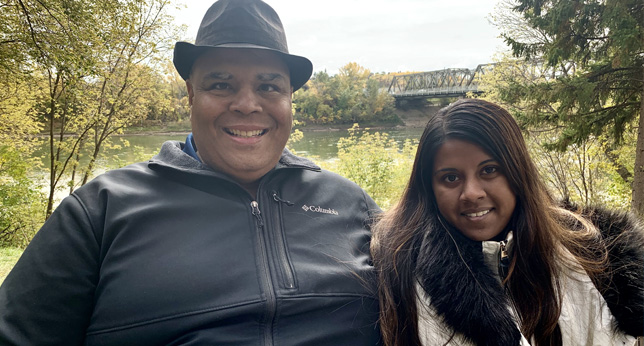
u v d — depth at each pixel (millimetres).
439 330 1336
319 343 1390
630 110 8008
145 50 11109
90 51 8555
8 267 6176
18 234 11031
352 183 1916
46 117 12883
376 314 1543
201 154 1596
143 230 1369
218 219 1458
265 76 1537
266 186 1583
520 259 1386
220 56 1503
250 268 1391
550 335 1366
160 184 1508
